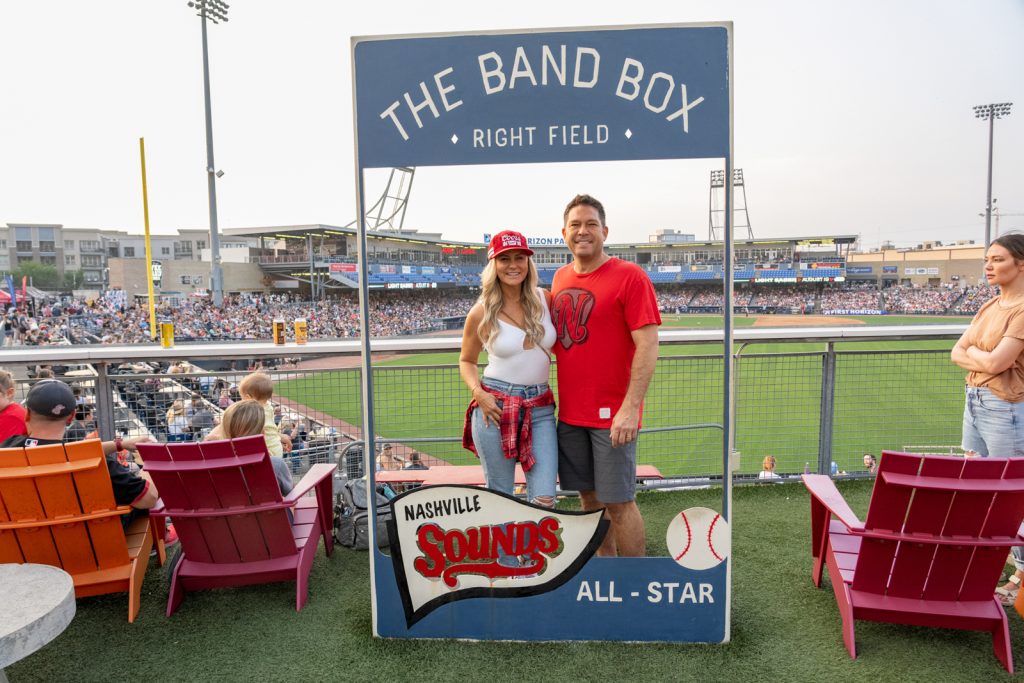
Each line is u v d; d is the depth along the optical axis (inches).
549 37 101.2
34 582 84.7
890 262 3152.1
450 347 187.2
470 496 107.7
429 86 103.1
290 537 121.0
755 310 2810.0
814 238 2864.2
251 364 453.7
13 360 172.6
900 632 110.7
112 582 117.0
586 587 107.8
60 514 109.9
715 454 313.1
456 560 108.9
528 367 108.5
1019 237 116.3
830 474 195.6
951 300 2662.4
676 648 106.4
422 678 98.9
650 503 181.2
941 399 401.1
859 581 105.0
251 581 121.5
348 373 226.1
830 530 125.3
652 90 100.7
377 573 110.2
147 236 995.3
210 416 203.9
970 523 96.3
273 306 1873.8
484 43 102.0
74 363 178.2
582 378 111.8
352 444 170.1
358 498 152.2
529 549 108.0
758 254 2957.7
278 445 154.9
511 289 107.8
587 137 102.1
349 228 2073.1
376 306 1222.3
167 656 106.1
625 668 100.8
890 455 92.6
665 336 182.2
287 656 105.7
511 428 106.9
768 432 340.2
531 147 103.0
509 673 99.8
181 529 117.7
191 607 123.4
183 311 1549.0
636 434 108.0
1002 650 100.2
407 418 368.5
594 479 115.5
